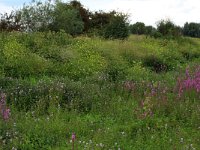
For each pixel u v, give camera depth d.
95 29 36.88
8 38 22.56
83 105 12.73
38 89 13.65
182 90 14.07
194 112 11.88
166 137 10.12
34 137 9.72
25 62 18.20
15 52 19.41
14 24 30.00
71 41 24.84
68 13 34.75
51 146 9.44
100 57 21.61
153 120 11.29
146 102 12.47
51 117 11.28
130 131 10.71
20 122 10.58
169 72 21.53
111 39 31.83
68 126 10.53
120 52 23.98
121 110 12.34
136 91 14.86
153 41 33.69
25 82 15.27
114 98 13.80
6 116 10.52
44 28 31.64
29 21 31.09
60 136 9.93
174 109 12.27
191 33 65.12
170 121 11.47
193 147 9.47
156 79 18.70
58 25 33.31
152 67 22.64
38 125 10.35
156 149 9.32
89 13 40.75
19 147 9.23
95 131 10.40
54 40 23.64
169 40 36.84
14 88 13.80
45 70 18.20
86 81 16.62
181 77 17.88
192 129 10.94
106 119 11.66
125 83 15.58
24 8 31.06
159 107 12.29
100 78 16.88
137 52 24.48
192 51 31.69
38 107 11.91
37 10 31.73
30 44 22.27
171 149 9.27
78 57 20.88
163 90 14.48
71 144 9.27
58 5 34.81
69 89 13.90
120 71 19.12
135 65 21.72
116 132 10.38
